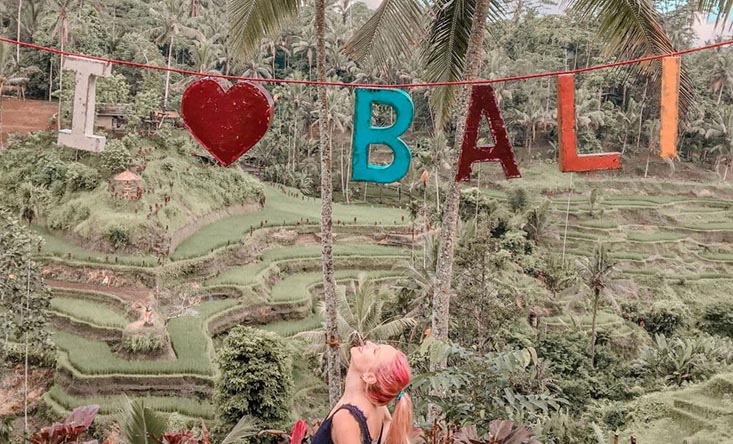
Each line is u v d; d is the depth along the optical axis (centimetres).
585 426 2058
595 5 1152
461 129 1377
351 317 2633
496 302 3023
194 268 4138
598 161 676
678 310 4931
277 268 4609
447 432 563
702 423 2131
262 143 7131
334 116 6775
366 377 348
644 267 6053
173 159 5053
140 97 5231
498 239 5684
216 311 3841
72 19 6100
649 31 1132
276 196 6247
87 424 544
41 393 2994
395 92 710
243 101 674
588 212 6856
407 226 5706
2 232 2833
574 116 670
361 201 7069
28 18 6562
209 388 3103
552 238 6225
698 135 8088
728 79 7675
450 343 741
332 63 7150
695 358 3128
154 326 3325
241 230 4844
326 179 1416
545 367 2252
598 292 3978
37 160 4653
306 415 3197
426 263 3306
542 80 7825
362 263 4919
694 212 7269
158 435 594
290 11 1236
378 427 356
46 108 6019
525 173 7531
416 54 6631
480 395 699
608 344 4412
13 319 2773
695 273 6078
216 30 6838
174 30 6222
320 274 4791
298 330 3928
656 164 7919
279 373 2488
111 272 3831
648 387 3131
